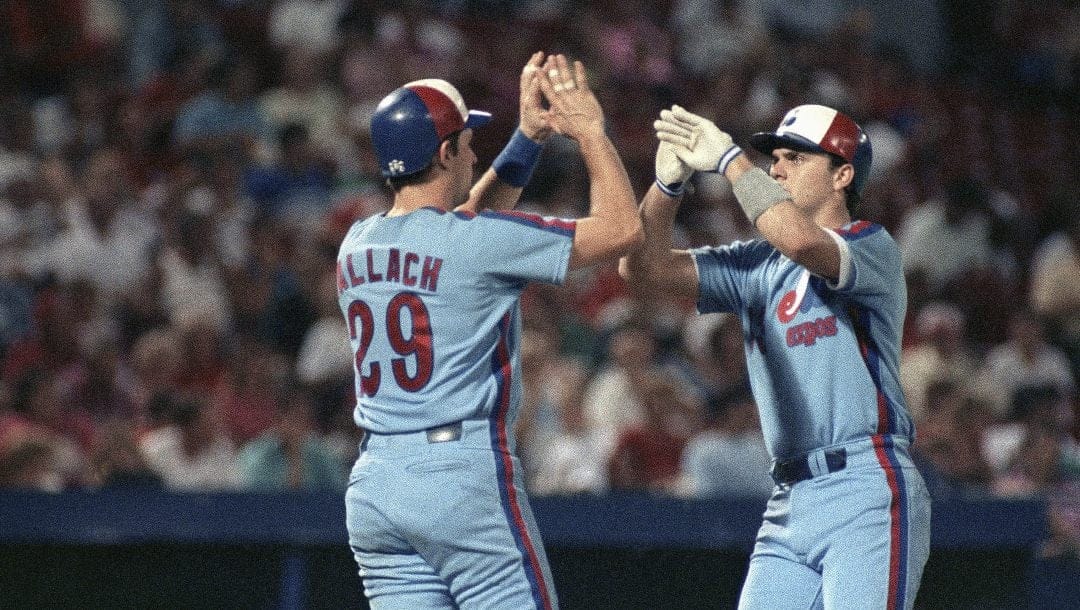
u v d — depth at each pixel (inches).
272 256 1481.3
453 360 580.1
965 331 1664.6
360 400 602.5
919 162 2082.9
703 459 1108.5
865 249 612.1
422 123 595.8
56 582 902.4
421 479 574.2
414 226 589.3
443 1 2166.6
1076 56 2583.7
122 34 1934.1
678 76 2111.2
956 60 2608.3
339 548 909.8
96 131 1691.7
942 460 1184.8
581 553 905.5
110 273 1446.9
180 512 896.9
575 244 581.9
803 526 614.9
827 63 2240.4
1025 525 904.3
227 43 1900.8
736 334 1278.3
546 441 1170.6
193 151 1617.9
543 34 2172.7
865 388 614.9
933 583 911.0
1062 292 1637.6
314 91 1756.9
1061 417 1416.1
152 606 903.7
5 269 1382.9
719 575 909.2
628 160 1814.7
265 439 1140.5
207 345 1318.9
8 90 1835.6
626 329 1353.3
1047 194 2198.6
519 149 654.5
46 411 1168.2
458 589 583.8
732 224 1675.7
